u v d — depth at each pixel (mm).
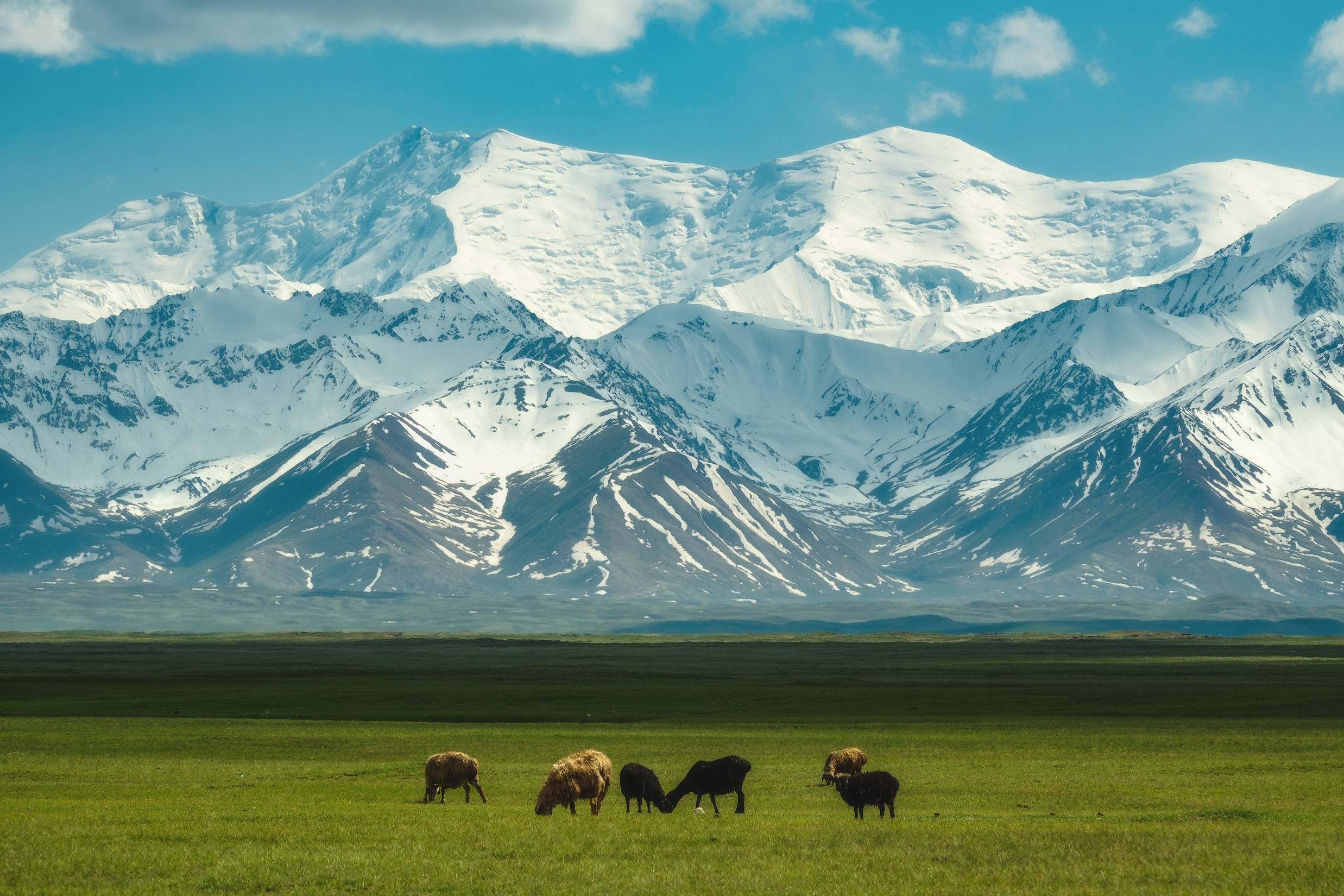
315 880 91500
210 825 115875
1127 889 89625
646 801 139000
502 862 97562
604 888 89500
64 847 102562
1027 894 88000
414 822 118375
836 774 136750
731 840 107688
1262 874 93938
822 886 90250
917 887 90062
